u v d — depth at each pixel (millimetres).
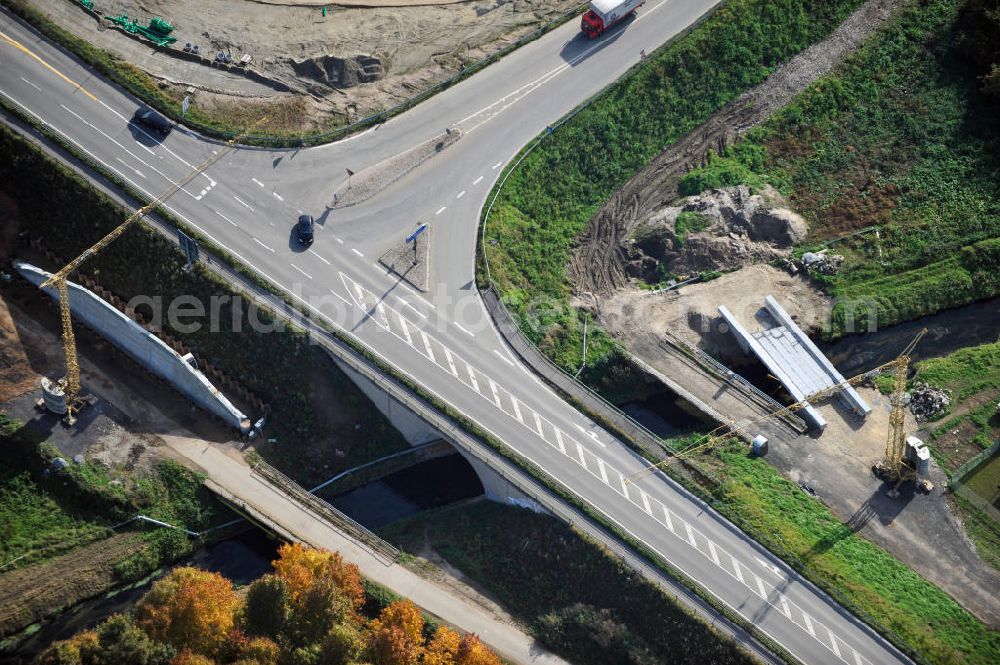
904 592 120500
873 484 128125
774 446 130000
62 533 123625
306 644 108875
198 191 137375
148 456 127875
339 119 145375
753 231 142375
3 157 136000
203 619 109000
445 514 128125
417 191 141125
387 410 129875
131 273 133125
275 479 126875
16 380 130625
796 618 117625
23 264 134375
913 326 139500
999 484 128000
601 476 124938
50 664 103125
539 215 142125
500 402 128500
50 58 142375
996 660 116500
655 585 118750
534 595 122125
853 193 145625
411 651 109000
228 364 131375
